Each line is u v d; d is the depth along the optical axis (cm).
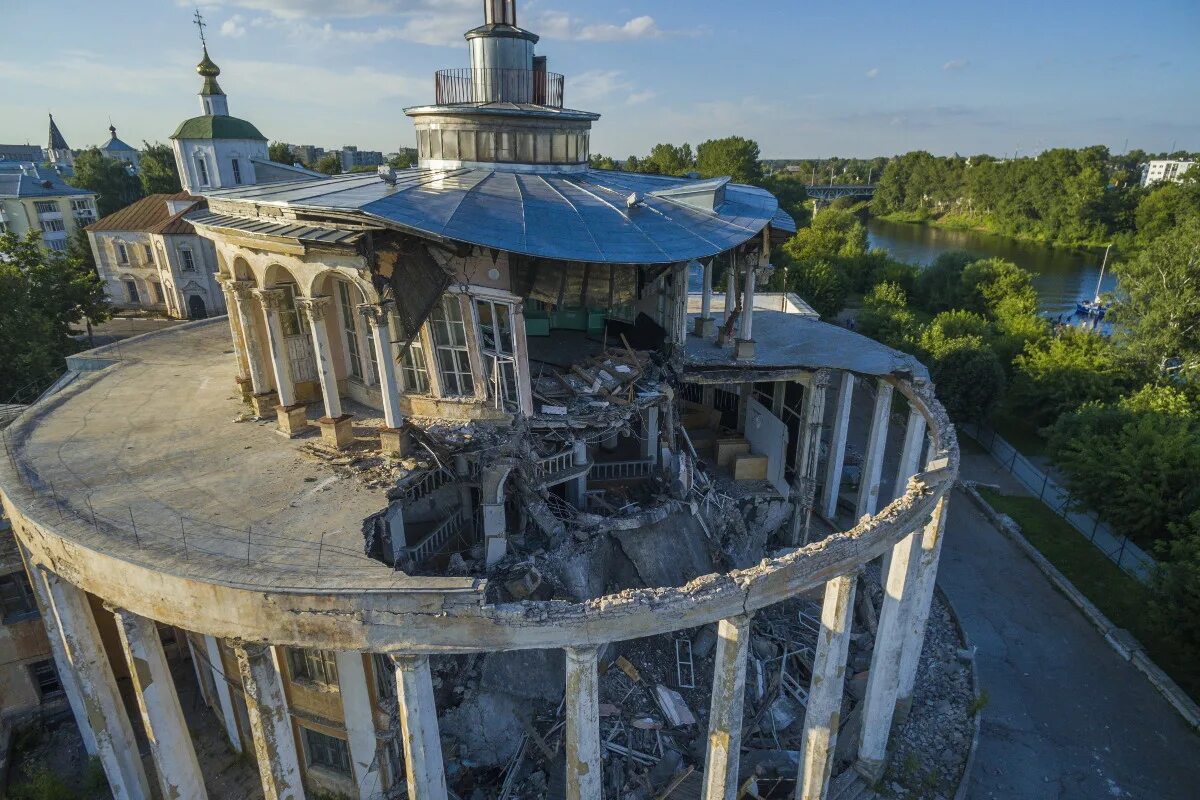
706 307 3316
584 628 1327
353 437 2055
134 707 2414
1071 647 2730
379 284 1775
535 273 2053
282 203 1869
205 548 1441
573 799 1467
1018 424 5162
